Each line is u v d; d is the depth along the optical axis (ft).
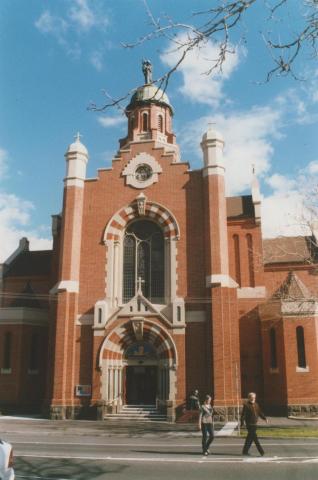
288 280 113.70
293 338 103.86
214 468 43.70
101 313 105.09
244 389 110.01
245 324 114.52
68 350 104.78
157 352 103.35
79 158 117.91
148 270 111.14
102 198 115.55
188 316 103.09
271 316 108.68
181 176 113.09
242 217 122.31
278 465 45.14
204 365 99.50
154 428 84.17
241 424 52.80
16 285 142.00
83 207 115.44
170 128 138.62
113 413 100.32
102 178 116.88
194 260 106.73
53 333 108.27
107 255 110.83
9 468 27.53
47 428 84.33
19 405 116.57
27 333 122.42
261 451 51.57
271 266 127.44
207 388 97.96
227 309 100.07
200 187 111.34
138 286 109.09
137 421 96.68
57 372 103.04
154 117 133.59
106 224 113.29
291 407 99.96
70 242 111.04
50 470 42.68
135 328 103.04
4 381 118.21
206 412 53.62
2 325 122.52
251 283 117.39
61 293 107.55
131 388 105.70
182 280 106.01
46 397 104.78
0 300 140.87
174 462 47.21
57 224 130.41
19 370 118.62
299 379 101.40
